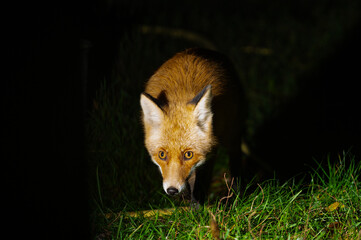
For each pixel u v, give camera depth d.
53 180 5.28
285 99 15.33
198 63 8.91
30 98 4.86
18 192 4.96
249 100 15.52
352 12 21.03
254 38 20.20
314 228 6.92
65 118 5.33
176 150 7.71
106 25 14.98
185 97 8.19
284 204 7.43
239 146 10.23
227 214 7.14
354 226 6.67
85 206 5.90
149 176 9.95
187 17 21.84
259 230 6.85
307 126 13.29
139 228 7.02
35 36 4.78
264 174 11.43
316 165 10.25
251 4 24.23
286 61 18.02
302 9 23.64
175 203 8.46
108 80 11.81
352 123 12.59
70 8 5.18
